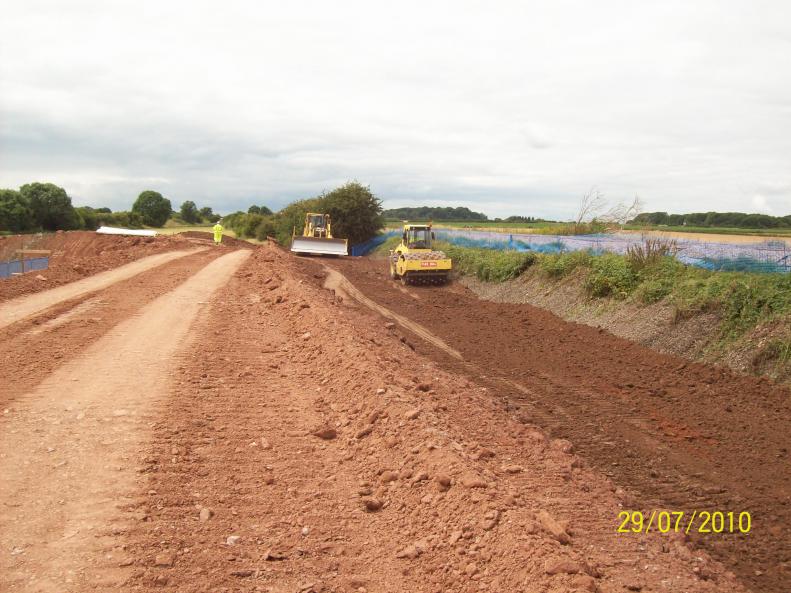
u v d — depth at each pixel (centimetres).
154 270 2791
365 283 3456
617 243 2575
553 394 1375
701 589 565
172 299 1973
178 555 578
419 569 581
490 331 2116
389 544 628
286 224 7112
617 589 539
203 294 2111
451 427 923
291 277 2558
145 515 642
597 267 2336
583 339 1925
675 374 1518
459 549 589
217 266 3064
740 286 1716
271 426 927
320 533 643
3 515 629
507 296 2834
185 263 3189
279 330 1583
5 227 8681
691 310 1762
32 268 2917
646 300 1994
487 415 1057
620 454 1032
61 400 974
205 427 902
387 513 691
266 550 603
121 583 527
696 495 883
